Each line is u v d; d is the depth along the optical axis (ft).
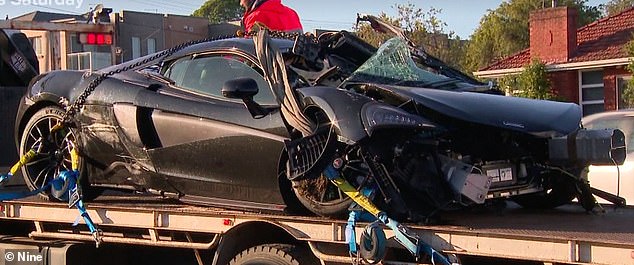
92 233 19.67
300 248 16.85
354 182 16.46
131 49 146.10
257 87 17.21
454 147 17.10
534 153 18.06
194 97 19.25
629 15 80.64
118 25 32.78
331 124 16.37
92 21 33.40
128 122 19.99
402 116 16.02
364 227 15.71
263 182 17.95
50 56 33.71
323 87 17.24
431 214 16.21
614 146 17.24
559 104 18.72
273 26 25.31
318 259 16.69
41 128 22.49
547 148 17.83
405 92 16.99
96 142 21.02
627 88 72.23
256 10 25.50
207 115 18.66
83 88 21.36
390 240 15.66
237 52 18.99
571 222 17.06
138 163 20.17
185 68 19.90
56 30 30.60
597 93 76.64
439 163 16.30
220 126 18.38
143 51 147.84
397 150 16.15
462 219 17.42
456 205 17.21
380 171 16.05
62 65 33.14
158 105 19.53
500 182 17.48
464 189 15.84
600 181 29.76
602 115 31.01
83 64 31.35
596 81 76.69
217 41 19.95
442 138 16.84
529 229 15.66
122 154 20.53
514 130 16.74
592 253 13.50
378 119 15.89
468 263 15.39
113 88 20.58
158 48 149.89
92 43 31.83
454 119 16.53
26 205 20.97
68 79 22.12
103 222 19.56
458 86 19.35
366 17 22.40
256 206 18.39
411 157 16.25
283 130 17.37
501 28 145.48
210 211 18.02
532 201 19.88
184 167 19.26
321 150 16.29
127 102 20.10
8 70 28.78
